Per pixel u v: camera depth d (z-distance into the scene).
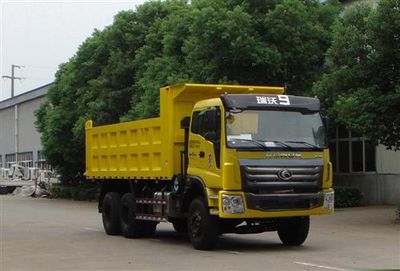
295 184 12.72
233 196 12.34
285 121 13.05
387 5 17.64
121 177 16.83
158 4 33.72
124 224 16.62
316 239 15.34
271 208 12.54
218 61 22.66
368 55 18.47
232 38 22.20
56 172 42.72
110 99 31.81
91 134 18.83
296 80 23.75
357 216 21.05
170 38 26.36
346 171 27.38
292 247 13.88
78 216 24.69
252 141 12.65
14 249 14.33
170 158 14.40
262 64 22.45
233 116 12.67
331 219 20.31
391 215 20.95
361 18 19.09
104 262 12.02
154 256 12.73
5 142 72.44
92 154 18.77
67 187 40.94
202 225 13.15
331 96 19.38
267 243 14.81
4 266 11.71
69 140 37.62
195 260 11.94
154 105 24.45
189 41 23.78
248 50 22.06
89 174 18.98
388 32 17.62
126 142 16.61
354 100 17.70
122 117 29.17
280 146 12.72
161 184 15.40
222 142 12.59
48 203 35.06
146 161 15.55
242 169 12.40
